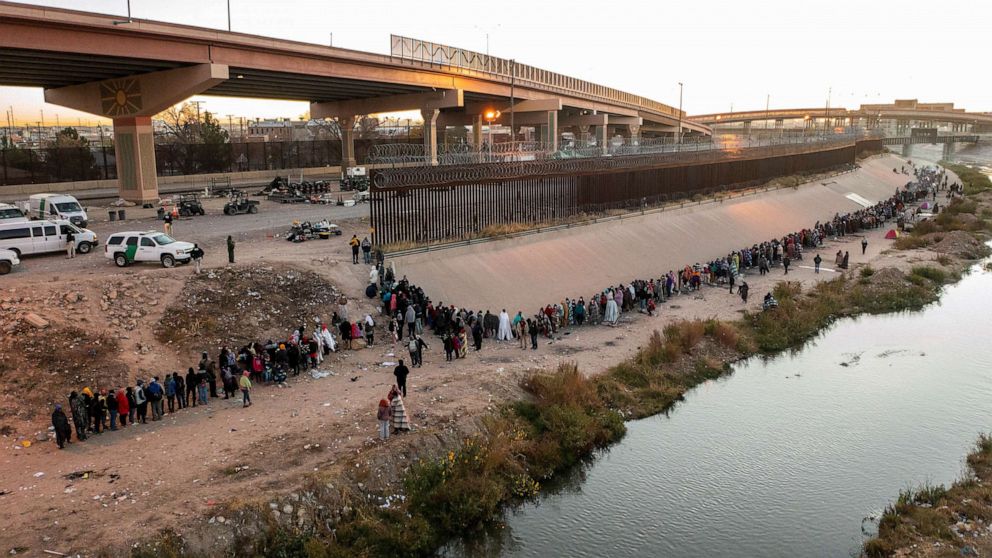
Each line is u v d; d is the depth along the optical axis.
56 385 23.20
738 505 20.47
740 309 38.59
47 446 20.70
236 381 24.88
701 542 18.67
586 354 30.78
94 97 60.31
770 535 18.95
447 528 19.11
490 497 20.28
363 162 101.62
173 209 50.44
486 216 44.56
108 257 33.78
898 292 43.72
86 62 50.03
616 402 26.98
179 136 116.00
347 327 29.41
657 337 31.66
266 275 32.12
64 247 36.62
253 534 17.00
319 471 19.11
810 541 18.62
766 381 30.25
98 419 21.45
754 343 34.50
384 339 30.58
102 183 72.81
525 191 47.34
